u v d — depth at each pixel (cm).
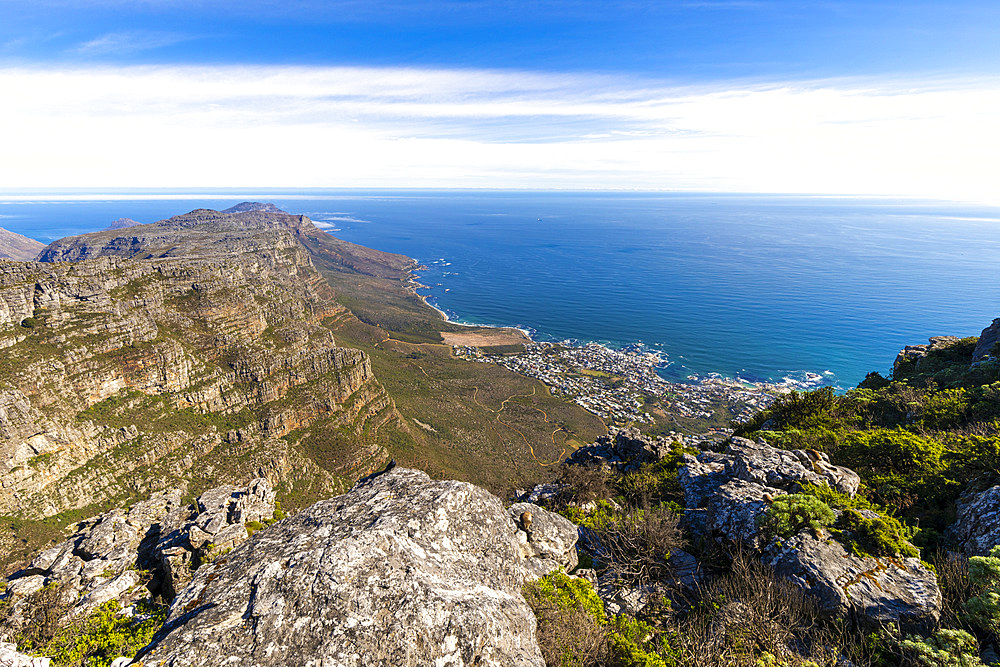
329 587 958
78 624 1820
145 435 12019
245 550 1166
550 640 1177
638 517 1878
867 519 1534
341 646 865
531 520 1691
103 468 10794
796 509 1577
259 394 15525
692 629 1323
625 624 1361
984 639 1174
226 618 918
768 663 1174
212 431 13538
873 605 1270
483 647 916
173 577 2156
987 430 2584
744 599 1375
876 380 5641
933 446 2264
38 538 9006
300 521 1286
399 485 1433
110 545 2483
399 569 1024
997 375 3728
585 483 2519
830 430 2900
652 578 1605
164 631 961
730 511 1722
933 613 1235
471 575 1134
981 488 1772
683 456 2958
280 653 853
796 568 1419
